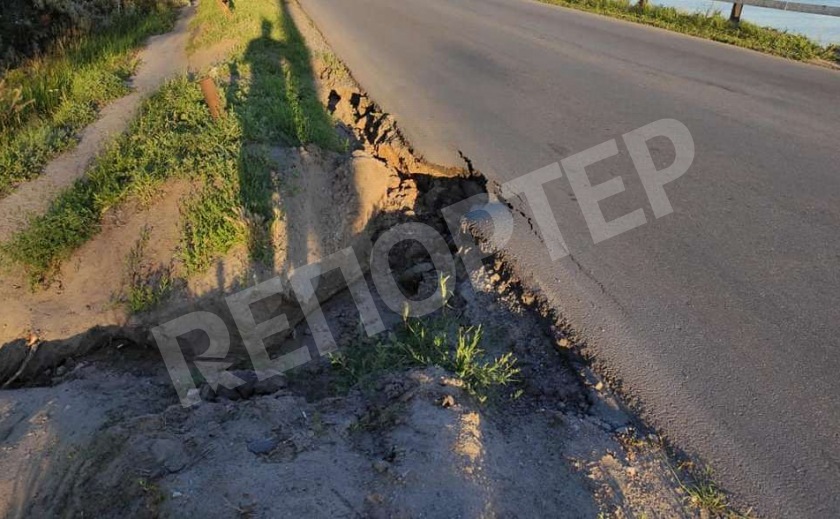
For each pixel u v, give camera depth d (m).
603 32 11.47
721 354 3.48
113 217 4.69
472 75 8.96
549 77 8.65
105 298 4.24
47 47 10.01
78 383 3.78
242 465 2.65
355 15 14.45
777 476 2.77
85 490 2.71
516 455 2.85
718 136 6.30
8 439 3.16
